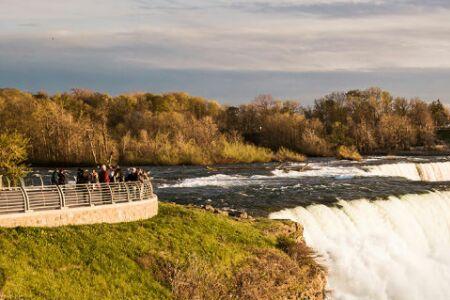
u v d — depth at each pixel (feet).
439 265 167.43
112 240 111.34
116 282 101.55
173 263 112.06
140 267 107.76
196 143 395.96
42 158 353.51
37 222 106.93
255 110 611.06
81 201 116.37
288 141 460.14
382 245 162.09
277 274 122.31
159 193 206.39
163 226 124.57
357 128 506.48
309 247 138.72
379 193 203.51
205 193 205.98
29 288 91.09
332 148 453.99
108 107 541.34
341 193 203.00
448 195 211.00
